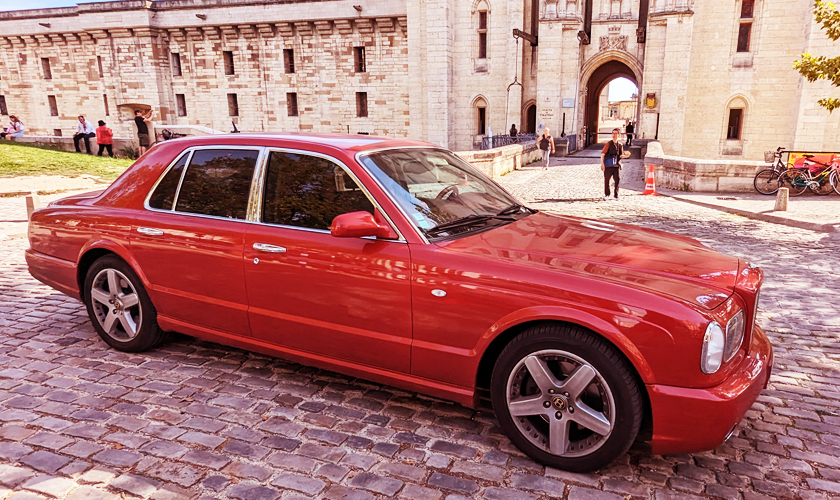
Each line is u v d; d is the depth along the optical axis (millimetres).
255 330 3674
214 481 2715
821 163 15258
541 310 2701
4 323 5035
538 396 2836
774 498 2635
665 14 32188
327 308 3328
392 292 3094
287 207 3504
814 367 4191
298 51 45562
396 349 3164
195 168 3932
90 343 4566
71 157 22375
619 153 14945
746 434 3230
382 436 3168
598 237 3389
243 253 3562
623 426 2633
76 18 49500
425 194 3469
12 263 7391
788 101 32656
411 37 39906
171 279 3934
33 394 3639
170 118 50000
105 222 4199
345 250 3225
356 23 43281
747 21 32375
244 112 48250
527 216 3861
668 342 2484
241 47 46812
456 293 2912
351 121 45688
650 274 2785
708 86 33719
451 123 39688
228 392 3697
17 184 15594
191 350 4434
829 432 3252
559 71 34781
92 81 51156
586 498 2615
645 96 33844
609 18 34844
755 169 15789
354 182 3318
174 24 47219
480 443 3107
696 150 34750
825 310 5516
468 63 38531
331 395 3674
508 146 23000
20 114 55250
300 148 3559
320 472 2807
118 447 3010
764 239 9211
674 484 2736
